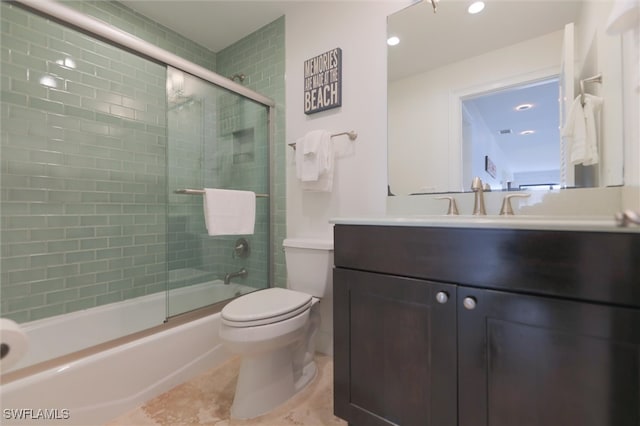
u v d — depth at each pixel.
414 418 0.84
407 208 1.48
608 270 0.59
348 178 1.65
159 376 1.32
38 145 1.50
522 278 0.68
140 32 1.92
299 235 1.88
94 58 1.68
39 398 0.98
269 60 2.03
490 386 0.72
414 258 0.84
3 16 1.38
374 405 0.92
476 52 1.33
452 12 1.38
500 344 0.70
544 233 0.66
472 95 1.33
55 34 1.54
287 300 1.29
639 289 0.56
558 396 0.64
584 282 0.61
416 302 0.83
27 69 1.46
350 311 0.97
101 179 1.72
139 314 1.75
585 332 0.61
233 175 2.08
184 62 1.61
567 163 1.13
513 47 1.25
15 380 0.96
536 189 1.19
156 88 1.96
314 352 1.58
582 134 1.10
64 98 1.58
